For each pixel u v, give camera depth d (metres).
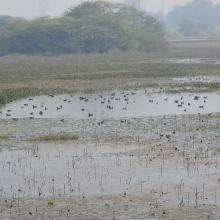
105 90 142.25
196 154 71.69
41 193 56.69
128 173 63.31
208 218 48.78
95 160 69.56
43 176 62.69
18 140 82.56
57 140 82.25
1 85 158.38
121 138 82.69
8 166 67.25
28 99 127.50
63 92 139.00
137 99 125.25
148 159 69.50
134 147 76.56
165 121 96.12
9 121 99.25
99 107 115.06
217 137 81.75
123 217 49.25
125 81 164.62
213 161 67.94
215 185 58.16
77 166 66.75
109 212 50.59
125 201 53.69
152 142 79.50
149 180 60.44
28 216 50.03
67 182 60.25
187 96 128.50
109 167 66.06
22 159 70.69
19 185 59.50
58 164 67.88
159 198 54.41
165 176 61.84
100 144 78.94
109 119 99.56
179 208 51.44
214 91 136.50
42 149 76.38
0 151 75.50
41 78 179.50
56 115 105.69
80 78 176.12
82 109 111.25
